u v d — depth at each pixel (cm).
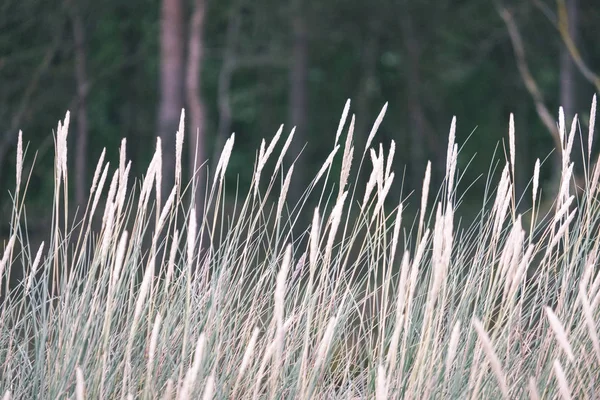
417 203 2177
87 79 1558
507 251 196
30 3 1346
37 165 1478
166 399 155
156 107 2202
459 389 198
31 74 1403
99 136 2266
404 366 204
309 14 1777
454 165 213
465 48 2306
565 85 1176
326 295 213
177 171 219
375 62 2456
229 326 225
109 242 204
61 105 1500
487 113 2597
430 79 2352
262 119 2705
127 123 2222
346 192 201
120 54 1998
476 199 2436
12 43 1384
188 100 1143
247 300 235
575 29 1180
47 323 222
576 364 199
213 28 1931
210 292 218
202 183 887
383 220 220
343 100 2706
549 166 2538
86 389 198
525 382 204
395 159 2531
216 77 2591
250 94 2605
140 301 186
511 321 196
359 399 218
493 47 2289
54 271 222
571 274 214
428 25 2081
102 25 1856
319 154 2723
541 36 1927
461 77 2452
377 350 217
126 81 2067
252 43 2014
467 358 207
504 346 208
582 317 201
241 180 2705
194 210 189
